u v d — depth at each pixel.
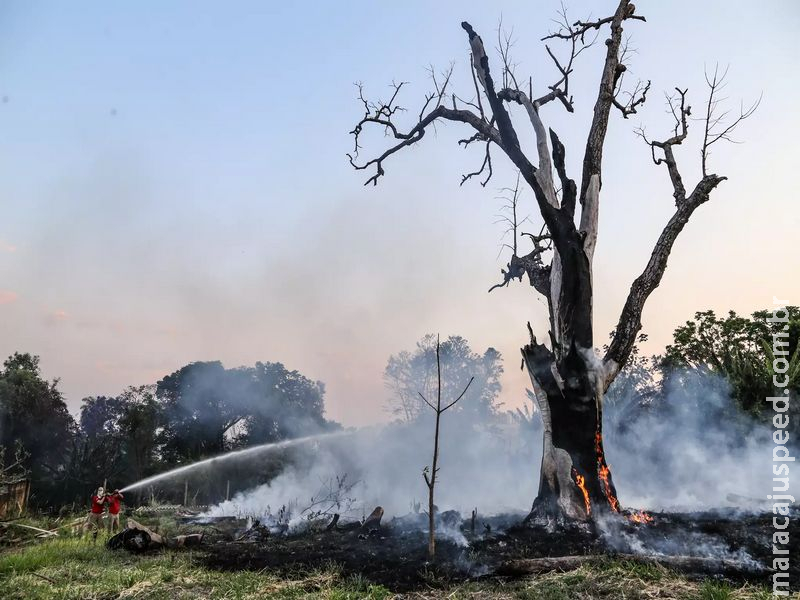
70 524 19.75
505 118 16.84
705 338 34.84
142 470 43.53
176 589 11.16
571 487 14.61
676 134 17.92
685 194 17.03
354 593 10.36
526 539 13.62
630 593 9.45
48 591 11.11
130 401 49.56
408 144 19.75
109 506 18.64
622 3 18.12
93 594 10.88
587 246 16.34
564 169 16.27
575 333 15.51
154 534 15.17
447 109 18.62
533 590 9.97
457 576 11.25
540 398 15.52
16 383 43.12
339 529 17.39
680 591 9.41
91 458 34.91
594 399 14.95
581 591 9.79
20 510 23.08
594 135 17.22
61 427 43.78
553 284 16.55
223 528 18.94
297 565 12.46
